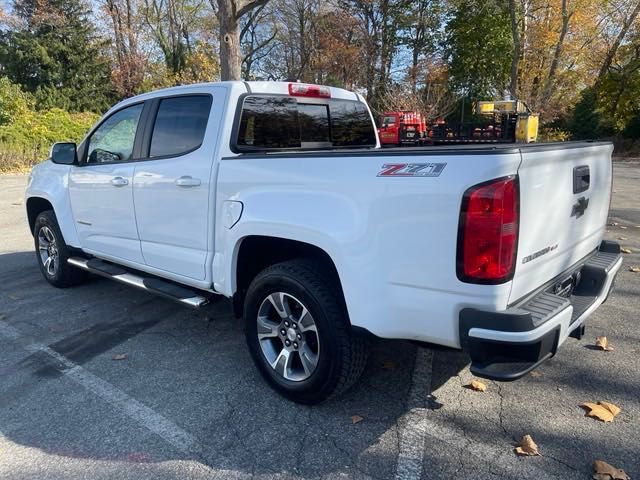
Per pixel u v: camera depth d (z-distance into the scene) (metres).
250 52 36.19
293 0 35.50
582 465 2.58
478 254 2.29
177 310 4.87
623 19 29.47
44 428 2.97
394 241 2.54
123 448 2.78
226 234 3.36
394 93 24.97
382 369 3.62
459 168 2.32
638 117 28.94
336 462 2.64
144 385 3.46
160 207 3.88
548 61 27.50
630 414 3.02
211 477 2.55
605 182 3.44
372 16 35.66
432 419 3.01
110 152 4.48
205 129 3.58
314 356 3.06
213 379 3.53
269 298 3.18
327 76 35.00
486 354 2.34
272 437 2.86
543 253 2.63
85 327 4.47
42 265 5.64
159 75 32.28
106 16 31.48
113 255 4.54
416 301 2.52
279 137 3.88
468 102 29.97
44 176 5.36
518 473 2.53
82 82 29.59
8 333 4.35
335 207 2.77
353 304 2.72
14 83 27.12
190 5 35.88
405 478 2.52
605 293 3.23
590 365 3.61
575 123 28.34
